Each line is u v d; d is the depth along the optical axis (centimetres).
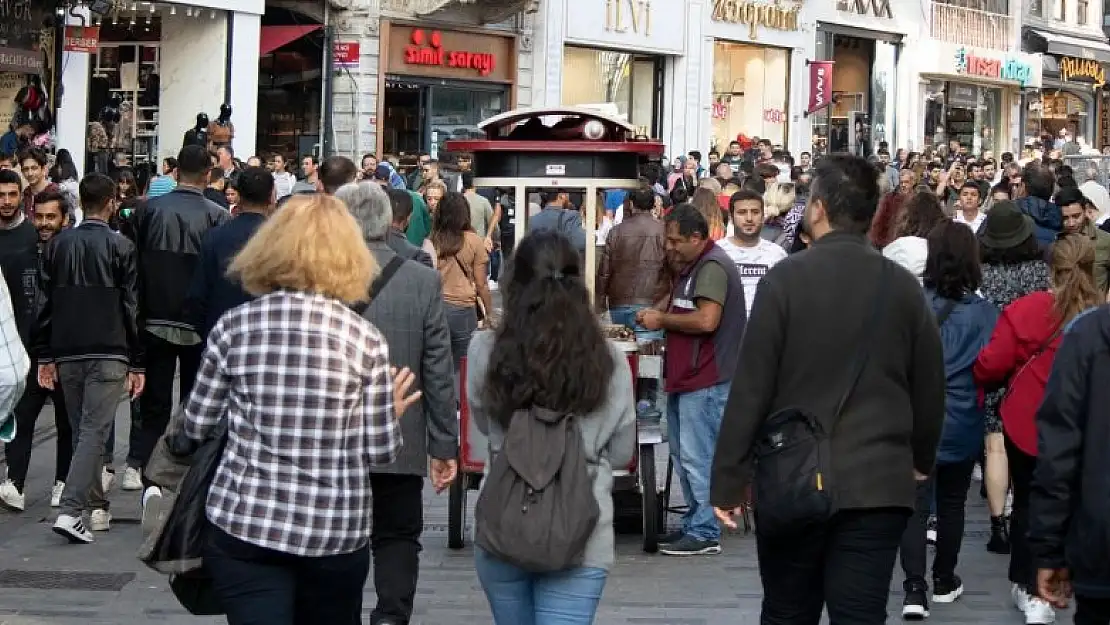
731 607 1075
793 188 1777
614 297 1574
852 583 718
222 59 3212
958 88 5622
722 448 728
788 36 4734
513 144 1270
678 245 1214
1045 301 1004
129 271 1255
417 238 2039
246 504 661
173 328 1288
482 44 3784
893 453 722
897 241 1262
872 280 731
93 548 1224
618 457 728
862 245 741
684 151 4394
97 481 1268
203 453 689
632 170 1291
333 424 665
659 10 4275
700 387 1214
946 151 4628
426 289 908
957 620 1061
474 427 785
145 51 3203
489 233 2425
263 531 659
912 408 741
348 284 679
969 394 1061
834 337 723
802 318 725
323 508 663
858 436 718
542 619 718
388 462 684
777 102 4753
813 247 742
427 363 905
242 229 1096
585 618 716
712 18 4447
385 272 905
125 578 1135
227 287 1093
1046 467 675
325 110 3491
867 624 718
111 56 3200
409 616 921
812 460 709
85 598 1077
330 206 684
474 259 1656
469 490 1339
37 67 2817
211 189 1766
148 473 722
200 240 1287
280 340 666
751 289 1302
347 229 683
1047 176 1638
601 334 723
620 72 4250
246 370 665
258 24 3275
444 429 905
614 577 1159
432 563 1196
